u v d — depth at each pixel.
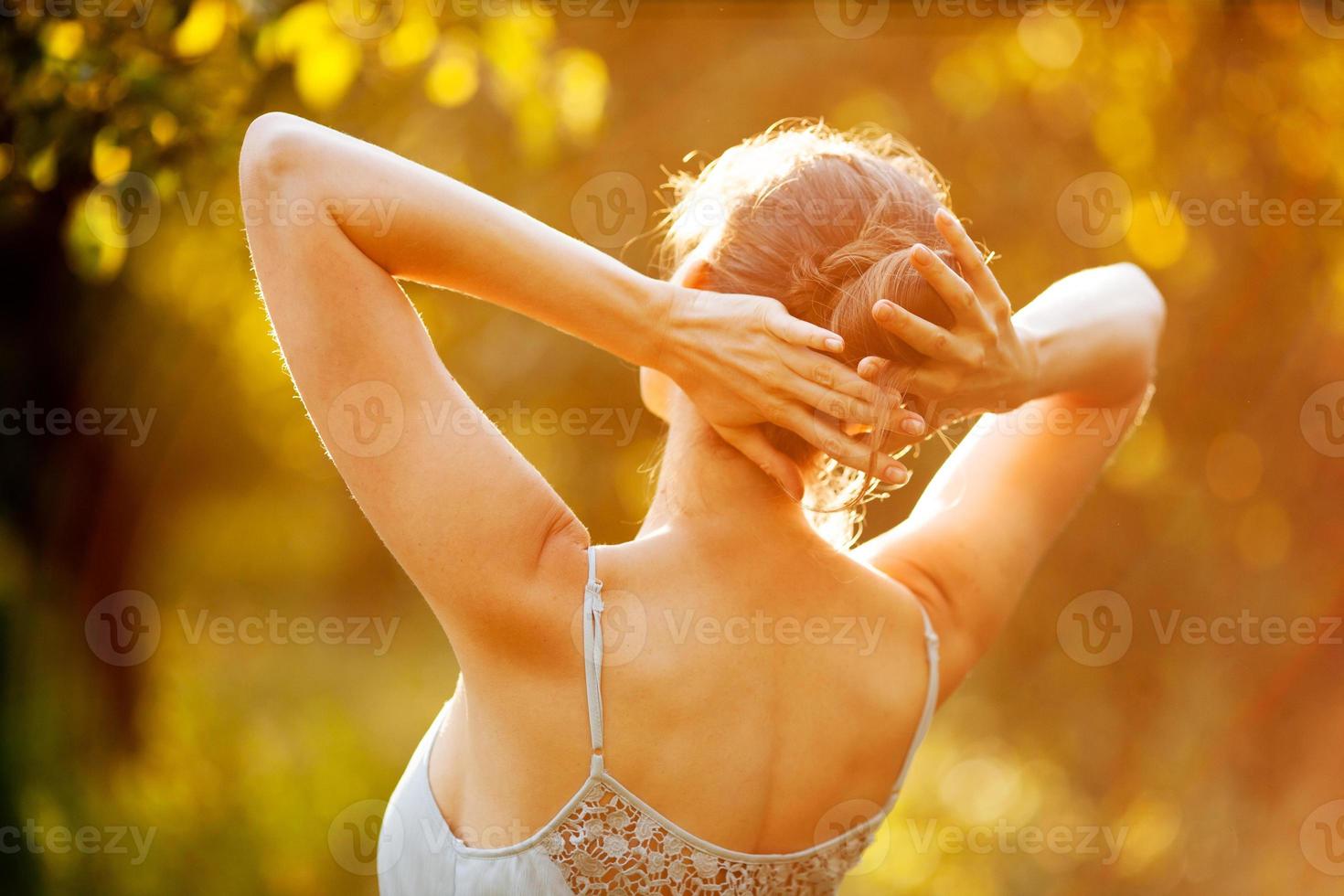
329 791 13.43
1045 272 11.22
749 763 2.74
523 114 7.45
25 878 10.07
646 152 11.92
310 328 2.41
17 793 10.55
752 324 2.54
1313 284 10.34
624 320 2.60
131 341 14.91
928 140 11.57
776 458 2.68
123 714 13.49
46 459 14.92
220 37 5.39
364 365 2.42
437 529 2.45
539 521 2.53
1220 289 10.59
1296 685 11.14
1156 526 11.66
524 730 2.59
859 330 2.60
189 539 19.48
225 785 12.99
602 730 2.59
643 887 2.64
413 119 9.13
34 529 14.76
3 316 14.36
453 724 2.83
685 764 2.66
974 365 2.61
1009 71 10.98
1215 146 9.99
